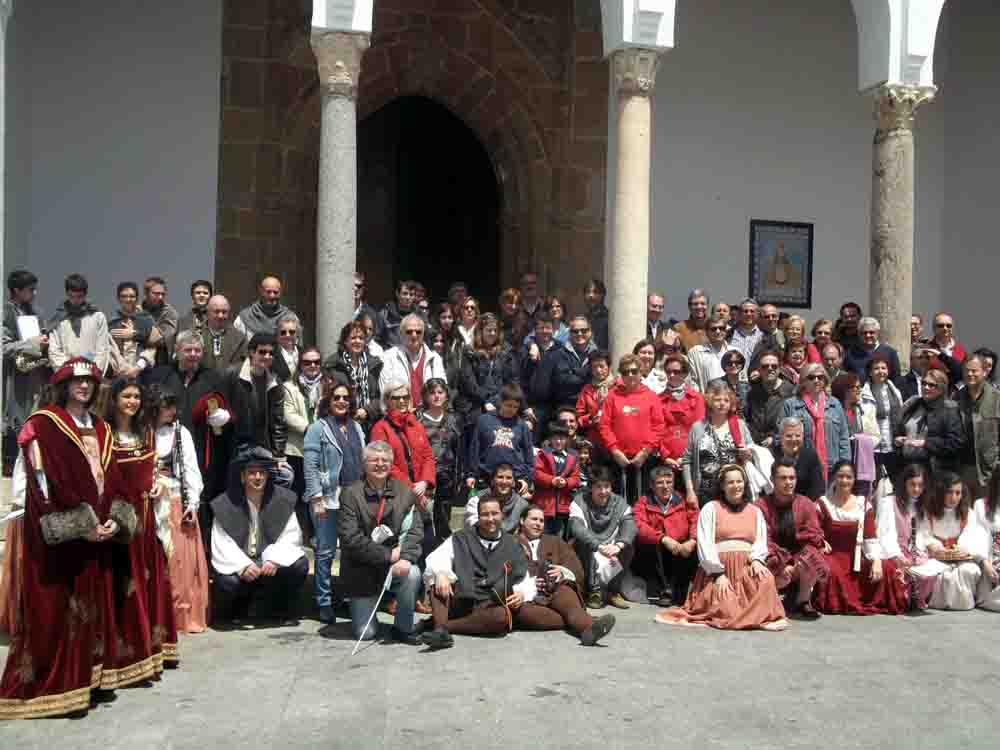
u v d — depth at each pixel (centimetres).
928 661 731
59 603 592
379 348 970
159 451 772
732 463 891
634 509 905
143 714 597
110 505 611
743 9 1478
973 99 1512
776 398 970
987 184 1486
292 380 889
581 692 644
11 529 716
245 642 752
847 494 890
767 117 1489
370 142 1470
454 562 782
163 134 1284
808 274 1504
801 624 837
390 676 671
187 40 1291
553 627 792
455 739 563
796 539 866
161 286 1048
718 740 570
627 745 560
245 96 1310
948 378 1123
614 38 1080
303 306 1349
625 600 891
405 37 1380
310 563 933
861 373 1084
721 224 1471
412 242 1486
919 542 911
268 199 1323
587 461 951
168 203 1285
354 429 834
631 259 1075
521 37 1414
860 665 717
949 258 1542
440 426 909
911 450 989
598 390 973
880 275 1170
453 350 1016
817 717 610
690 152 1459
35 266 1240
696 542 866
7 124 1159
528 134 1421
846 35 1519
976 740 580
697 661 718
